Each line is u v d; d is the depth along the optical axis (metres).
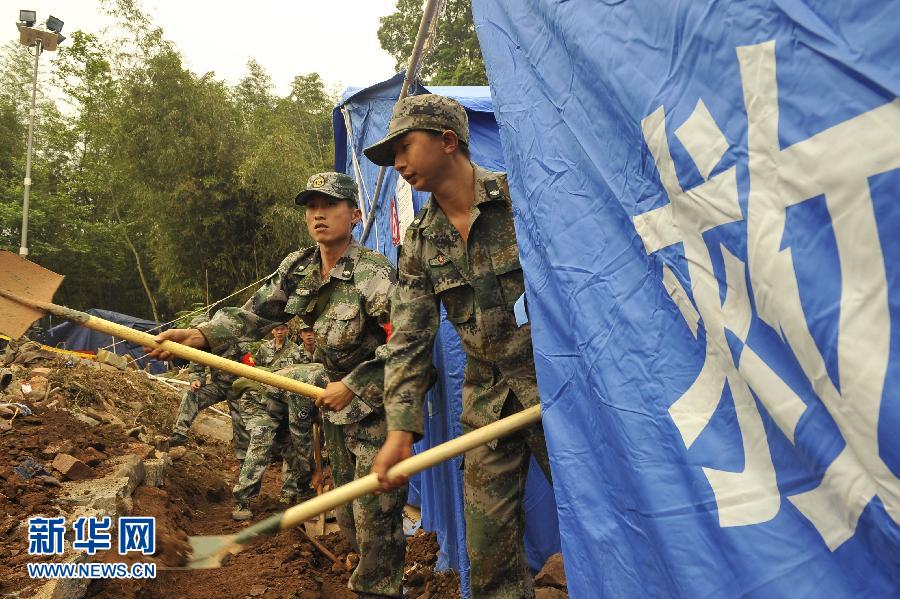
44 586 2.61
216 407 12.91
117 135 22.02
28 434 4.76
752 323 1.06
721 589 1.12
